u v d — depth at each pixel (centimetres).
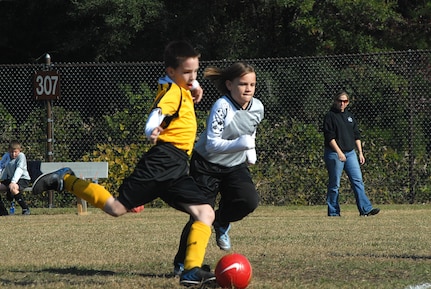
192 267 1173
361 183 2903
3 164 3253
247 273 1154
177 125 1209
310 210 3197
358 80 3584
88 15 4275
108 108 3750
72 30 4619
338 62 3734
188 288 1181
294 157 3478
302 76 3603
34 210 3403
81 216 3073
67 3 4559
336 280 1295
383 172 3466
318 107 3600
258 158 3484
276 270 1416
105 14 4147
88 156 3522
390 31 4500
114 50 4322
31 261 1588
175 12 4394
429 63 3525
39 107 3619
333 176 2903
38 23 4853
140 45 4481
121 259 1611
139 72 4019
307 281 1284
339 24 4328
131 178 1204
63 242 2012
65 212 3303
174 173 1205
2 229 2478
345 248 1791
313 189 3462
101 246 1900
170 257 1647
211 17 4397
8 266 1503
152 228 2461
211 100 3647
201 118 3512
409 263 1507
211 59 4406
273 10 4438
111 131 3528
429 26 4531
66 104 3900
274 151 3484
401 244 1880
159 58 4462
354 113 3581
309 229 2341
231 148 1308
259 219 2764
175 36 4341
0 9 4800
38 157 3547
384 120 3534
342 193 3488
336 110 2912
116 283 1252
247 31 4438
